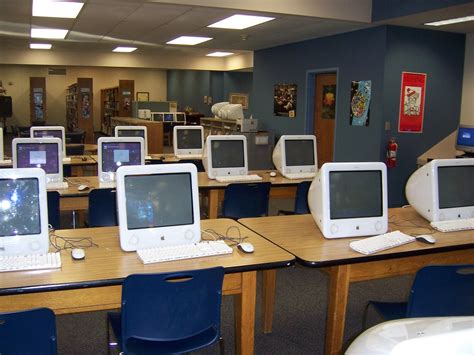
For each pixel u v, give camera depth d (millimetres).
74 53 12547
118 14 6688
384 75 6520
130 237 2238
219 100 14328
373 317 3268
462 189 3006
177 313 1905
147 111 12141
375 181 2674
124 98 15320
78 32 8680
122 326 1854
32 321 1604
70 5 6168
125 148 4340
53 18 7145
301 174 4875
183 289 1875
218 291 1979
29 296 1908
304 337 2984
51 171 4148
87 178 4547
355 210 2629
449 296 2068
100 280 1892
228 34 8109
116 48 11477
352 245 2416
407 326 749
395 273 2484
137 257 2191
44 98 16328
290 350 2824
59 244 2354
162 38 9141
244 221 2967
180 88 16984
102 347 2803
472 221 2951
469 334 701
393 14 5898
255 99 10195
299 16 6039
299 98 8609
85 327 3043
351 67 7160
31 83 16141
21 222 2102
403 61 6609
